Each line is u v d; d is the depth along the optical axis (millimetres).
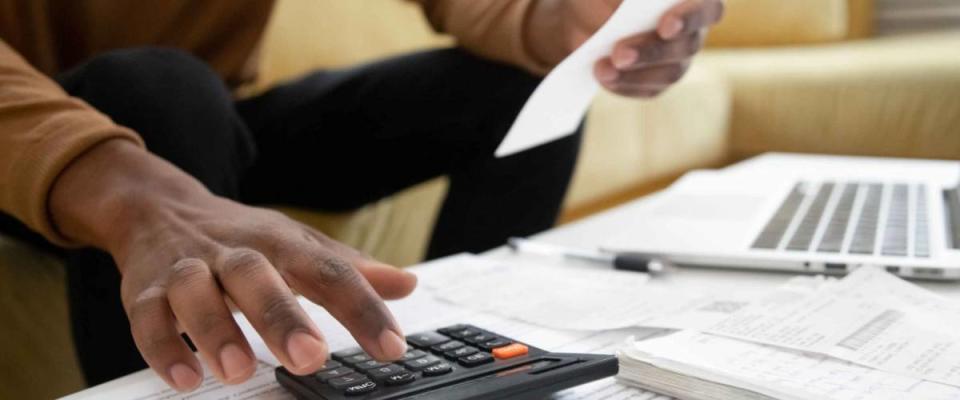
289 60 1466
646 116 1700
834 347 404
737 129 1951
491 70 969
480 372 384
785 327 435
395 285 427
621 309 515
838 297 481
